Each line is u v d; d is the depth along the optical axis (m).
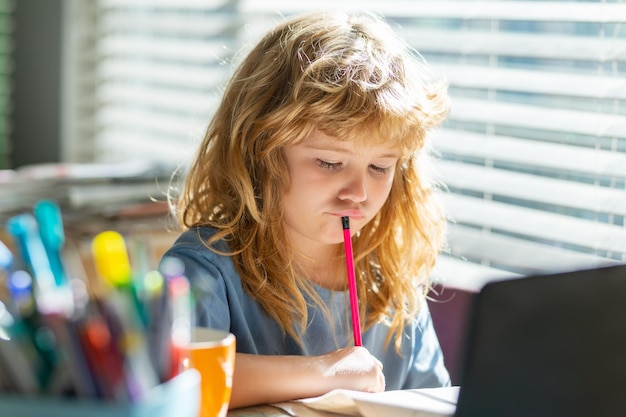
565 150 2.04
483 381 0.83
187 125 3.08
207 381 0.99
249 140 1.40
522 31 2.15
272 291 1.39
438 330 1.64
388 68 1.37
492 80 2.20
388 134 1.31
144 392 0.77
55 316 0.76
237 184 1.41
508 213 2.19
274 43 1.46
